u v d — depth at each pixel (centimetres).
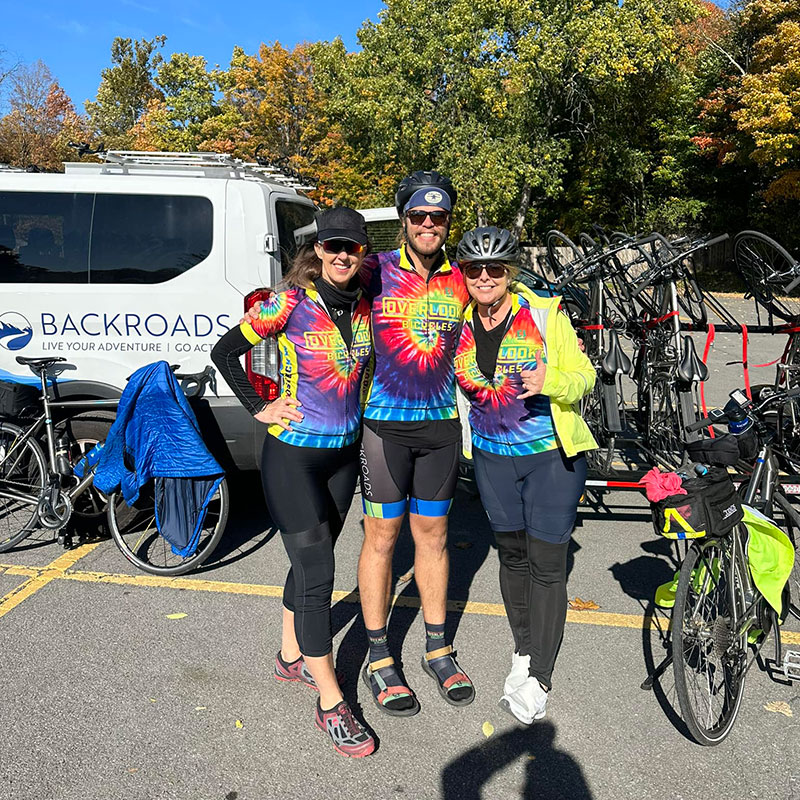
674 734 272
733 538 271
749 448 305
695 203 2589
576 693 297
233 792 240
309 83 3341
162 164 479
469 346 272
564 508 267
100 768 250
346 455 265
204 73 3891
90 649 326
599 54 2261
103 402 426
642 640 339
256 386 412
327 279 248
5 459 426
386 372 269
